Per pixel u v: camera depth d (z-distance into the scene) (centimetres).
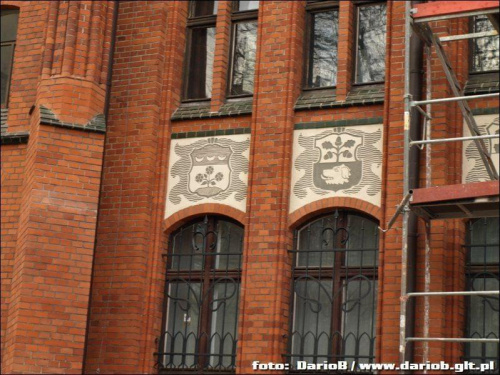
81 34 2186
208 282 2125
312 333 2027
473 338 1814
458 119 1972
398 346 1892
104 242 2167
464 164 1956
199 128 2188
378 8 2155
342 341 1994
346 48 2114
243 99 2212
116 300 2127
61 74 2159
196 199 2147
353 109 2064
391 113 2008
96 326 2125
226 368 2061
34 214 2070
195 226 2161
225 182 2133
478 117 1964
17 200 2203
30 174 2120
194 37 2297
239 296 2094
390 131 2000
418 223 1934
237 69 2241
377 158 2020
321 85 2155
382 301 1930
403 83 2012
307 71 2172
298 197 2064
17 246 2119
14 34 2381
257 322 2019
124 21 2288
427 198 1717
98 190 2122
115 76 2259
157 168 2188
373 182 2014
